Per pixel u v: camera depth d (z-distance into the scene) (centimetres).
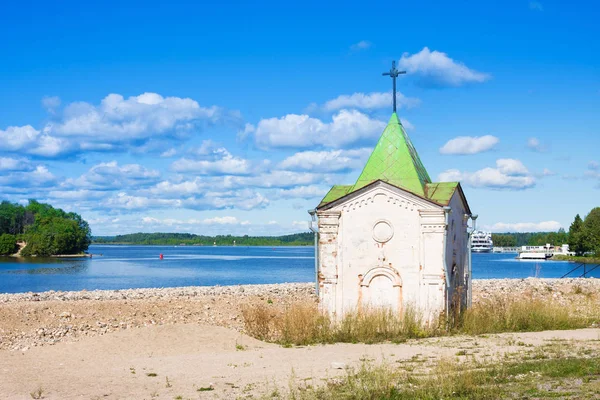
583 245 15150
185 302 4053
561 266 12706
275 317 2742
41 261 13238
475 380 1466
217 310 3800
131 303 3931
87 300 4153
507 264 13888
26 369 1938
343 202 2569
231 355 2106
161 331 2453
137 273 9569
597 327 2598
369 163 2736
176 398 1493
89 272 9681
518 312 2608
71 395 1566
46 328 3108
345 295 2548
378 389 1421
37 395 1573
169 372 1842
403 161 2678
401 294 2489
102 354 2181
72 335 2981
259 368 1847
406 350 2036
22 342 2761
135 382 1706
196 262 14338
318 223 2598
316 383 1576
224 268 11506
